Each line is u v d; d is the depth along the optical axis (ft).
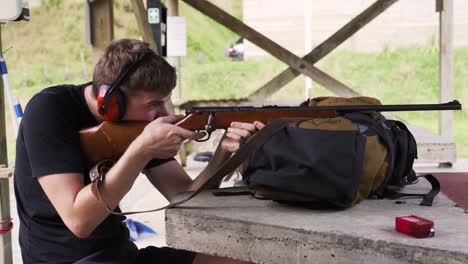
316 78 22.97
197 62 40.91
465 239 5.19
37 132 5.84
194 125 6.38
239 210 6.38
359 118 6.75
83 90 6.39
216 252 6.20
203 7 23.09
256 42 22.99
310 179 5.92
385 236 5.29
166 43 19.10
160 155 5.65
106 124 6.06
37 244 6.30
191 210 6.42
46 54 37.47
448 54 22.48
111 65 5.84
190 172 21.07
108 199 5.64
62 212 5.70
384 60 35.70
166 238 6.53
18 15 8.02
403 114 32.32
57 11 37.81
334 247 5.44
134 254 6.72
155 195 17.25
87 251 6.27
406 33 35.32
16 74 36.83
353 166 5.92
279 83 23.63
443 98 22.72
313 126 6.14
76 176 5.83
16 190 6.42
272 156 6.07
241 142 6.43
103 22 13.75
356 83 36.19
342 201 6.06
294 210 6.33
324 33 34.91
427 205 6.56
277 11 35.29
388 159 6.68
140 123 6.08
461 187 8.25
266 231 5.82
